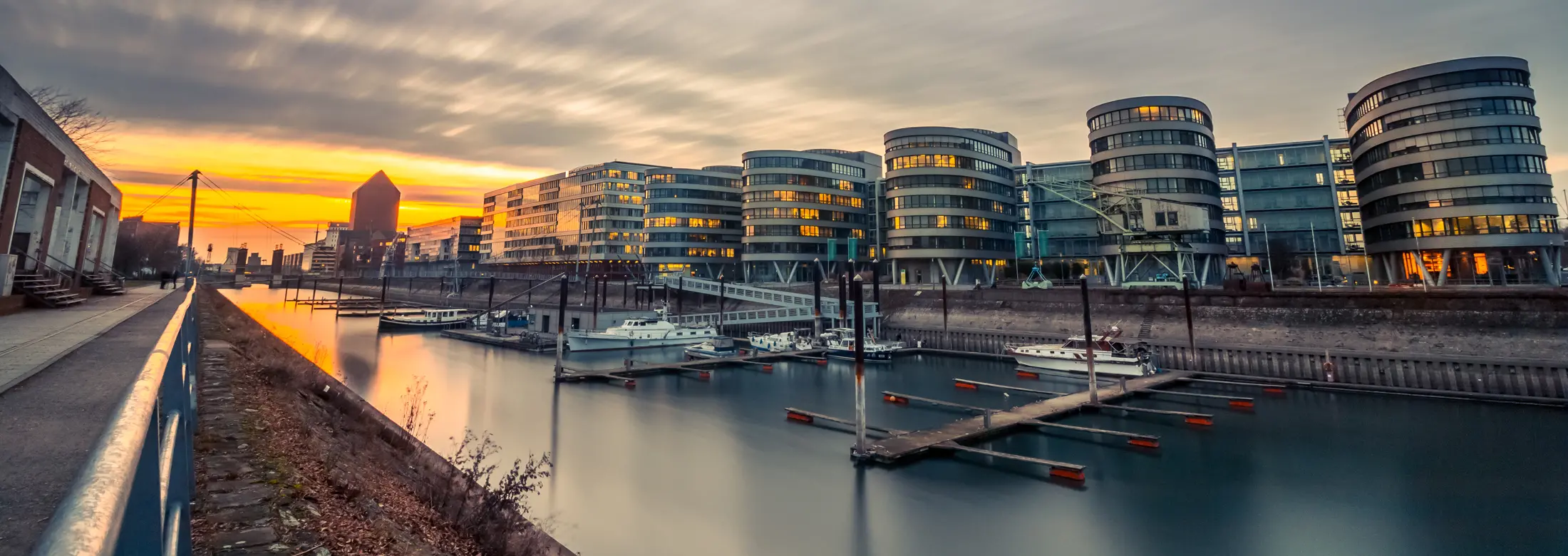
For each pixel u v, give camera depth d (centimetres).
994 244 10388
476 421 3838
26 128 2447
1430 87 6975
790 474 2942
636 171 14950
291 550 794
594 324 7856
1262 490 2764
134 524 192
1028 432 3588
